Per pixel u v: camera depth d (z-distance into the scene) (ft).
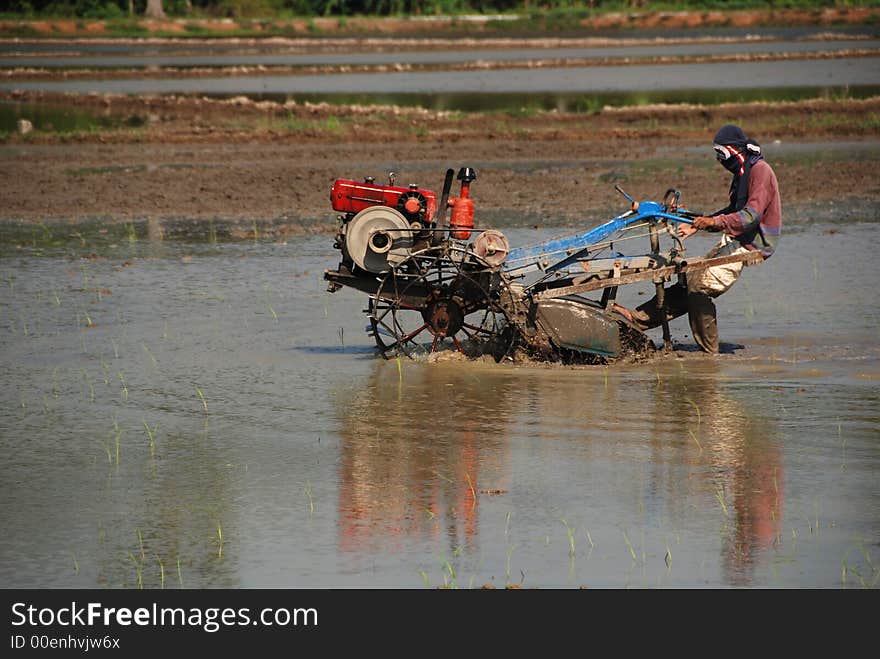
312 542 88.58
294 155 327.47
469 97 453.99
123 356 139.74
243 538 89.45
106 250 205.26
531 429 111.65
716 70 543.80
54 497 97.45
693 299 135.23
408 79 523.29
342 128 368.48
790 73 522.47
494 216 232.53
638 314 138.92
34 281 180.04
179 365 135.74
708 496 95.25
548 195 258.98
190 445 109.40
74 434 112.88
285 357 138.72
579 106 421.59
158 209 250.57
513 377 128.98
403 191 133.90
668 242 205.16
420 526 90.94
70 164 314.76
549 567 84.33
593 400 119.96
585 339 132.36
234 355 139.74
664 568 83.92
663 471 100.58
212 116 406.21
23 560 86.38
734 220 132.67
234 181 281.74
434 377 129.59
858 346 138.31
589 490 96.89
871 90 450.30
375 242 130.62
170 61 624.18
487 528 90.33
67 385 128.47
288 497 96.78
